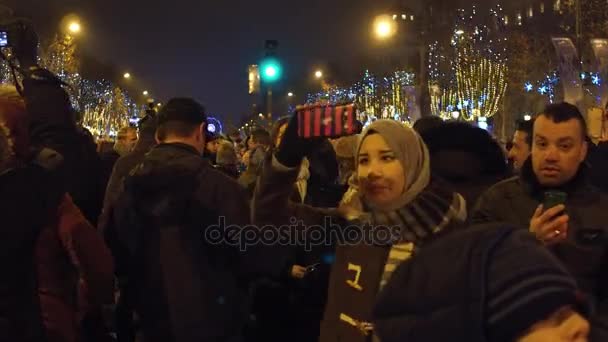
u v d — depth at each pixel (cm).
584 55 2609
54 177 371
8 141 354
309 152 348
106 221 490
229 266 430
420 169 320
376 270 315
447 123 452
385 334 134
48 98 504
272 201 357
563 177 364
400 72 4900
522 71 4088
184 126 447
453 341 125
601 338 147
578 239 319
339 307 323
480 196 406
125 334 498
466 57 3884
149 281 435
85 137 552
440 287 129
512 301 122
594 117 932
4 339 338
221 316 427
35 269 371
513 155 623
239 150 2000
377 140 319
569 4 2947
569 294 123
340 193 506
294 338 488
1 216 342
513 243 129
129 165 571
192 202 428
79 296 414
